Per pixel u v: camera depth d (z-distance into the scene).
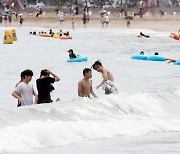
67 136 33.41
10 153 29.30
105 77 46.34
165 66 88.62
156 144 32.59
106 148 31.33
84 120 37.12
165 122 39.16
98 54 112.44
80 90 43.28
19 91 39.00
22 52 119.00
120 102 43.03
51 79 40.06
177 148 31.50
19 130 32.69
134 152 30.34
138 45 139.50
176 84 66.19
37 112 37.41
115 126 36.69
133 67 86.75
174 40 160.12
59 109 38.66
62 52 118.00
